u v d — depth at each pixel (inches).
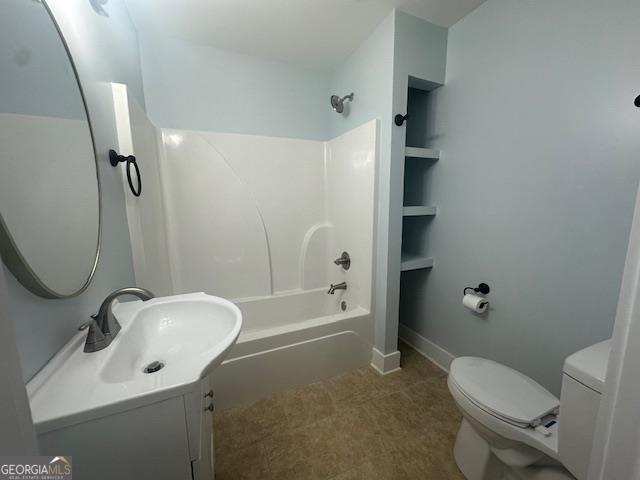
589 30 41.7
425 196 76.7
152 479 22.8
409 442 51.7
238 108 80.2
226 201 80.6
